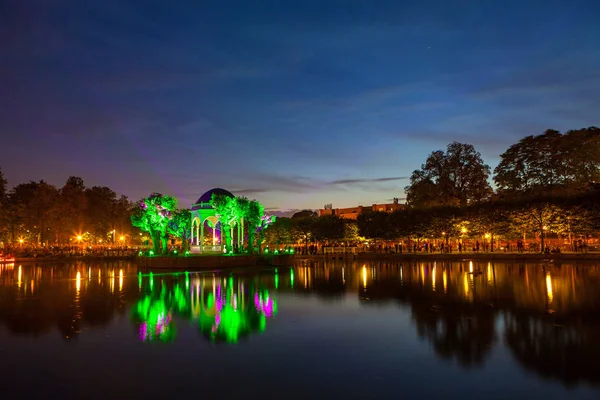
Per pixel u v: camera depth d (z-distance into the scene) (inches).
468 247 3272.6
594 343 587.8
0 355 556.4
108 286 1337.4
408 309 860.6
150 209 2405.3
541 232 2549.2
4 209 3361.2
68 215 4092.0
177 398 412.2
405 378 461.1
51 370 496.4
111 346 593.9
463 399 404.5
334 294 1096.8
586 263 2027.6
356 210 5964.6
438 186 3193.9
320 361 520.1
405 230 3250.5
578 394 415.2
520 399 404.5
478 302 927.7
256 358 534.0
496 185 3193.9
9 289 1272.1
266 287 1270.9
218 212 2410.2
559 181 2886.3
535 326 690.2
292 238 4106.8
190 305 933.8
